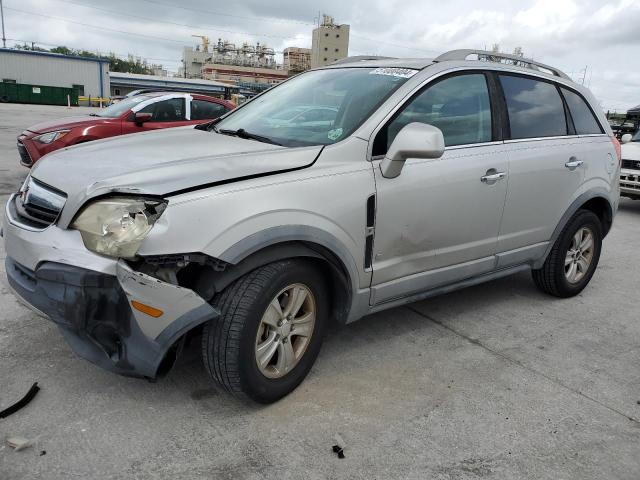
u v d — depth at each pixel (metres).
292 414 2.78
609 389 3.22
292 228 2.65
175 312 2.41
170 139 3.34
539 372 3.37
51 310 2.49
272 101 3.92
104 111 9.64
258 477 2.33
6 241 2.84
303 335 2.93
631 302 4.72
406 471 2.42
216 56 134.88
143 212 2.38
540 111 4.19
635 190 9.14
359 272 3.06
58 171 2.82
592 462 2.55
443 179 3.36
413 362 3.39
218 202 2.48
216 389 2.95
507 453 2.58
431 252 3.45
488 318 4.16
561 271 4.49
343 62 4.24
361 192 2.96
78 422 2.61
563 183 4.24
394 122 3.22
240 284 2.57
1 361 3.10
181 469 2.35
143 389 2.91
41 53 55.53
